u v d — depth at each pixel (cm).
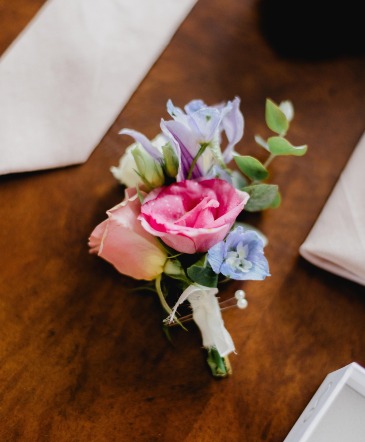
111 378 38
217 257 33
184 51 43
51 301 39
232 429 38
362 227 39
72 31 42
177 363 38
